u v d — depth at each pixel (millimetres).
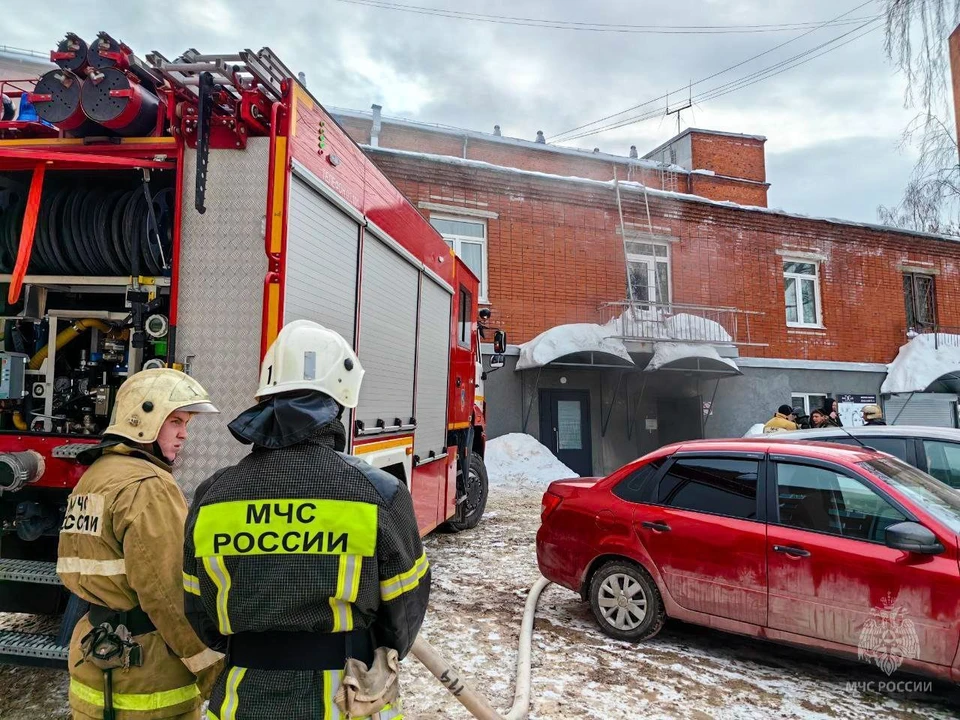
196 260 3246
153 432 2123
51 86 3357
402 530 1632
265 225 3178
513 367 13344
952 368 15750
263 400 1695
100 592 1948
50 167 3531
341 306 3930
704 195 18203
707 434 14719
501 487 11781
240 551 1521
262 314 3156
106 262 3654
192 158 3299
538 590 5324
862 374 16438
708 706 3559
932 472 5742
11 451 3367
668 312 14609
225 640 1727
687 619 4293
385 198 4695
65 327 3893
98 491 1994
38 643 2842
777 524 4078
